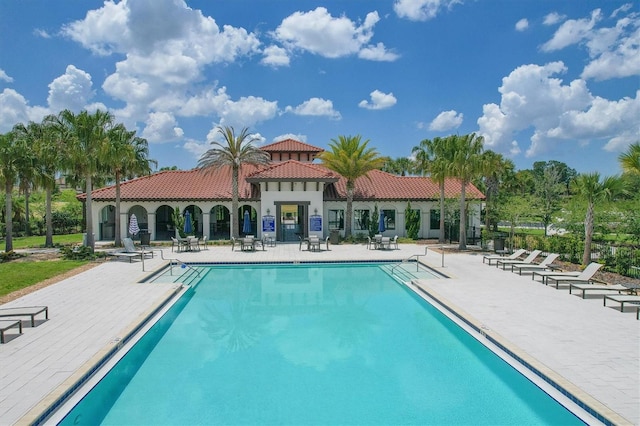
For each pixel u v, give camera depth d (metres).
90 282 15.58
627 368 7.54
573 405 6.51
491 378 8.18
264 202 30.66
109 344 8.86
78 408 6.84
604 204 18.41
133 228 27.55
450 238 30.69
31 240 34.38
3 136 23.38
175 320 12.27
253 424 6.55
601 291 13.85
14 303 12.39
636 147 15.01
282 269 20.30
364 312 13.05
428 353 9.53
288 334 10.98
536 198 32.34
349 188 31.31
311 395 7.54
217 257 22.53
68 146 22.91
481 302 12.43
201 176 35.59
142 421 6.64
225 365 8.88
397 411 6.92
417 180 36.84
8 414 6.00
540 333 9.51
